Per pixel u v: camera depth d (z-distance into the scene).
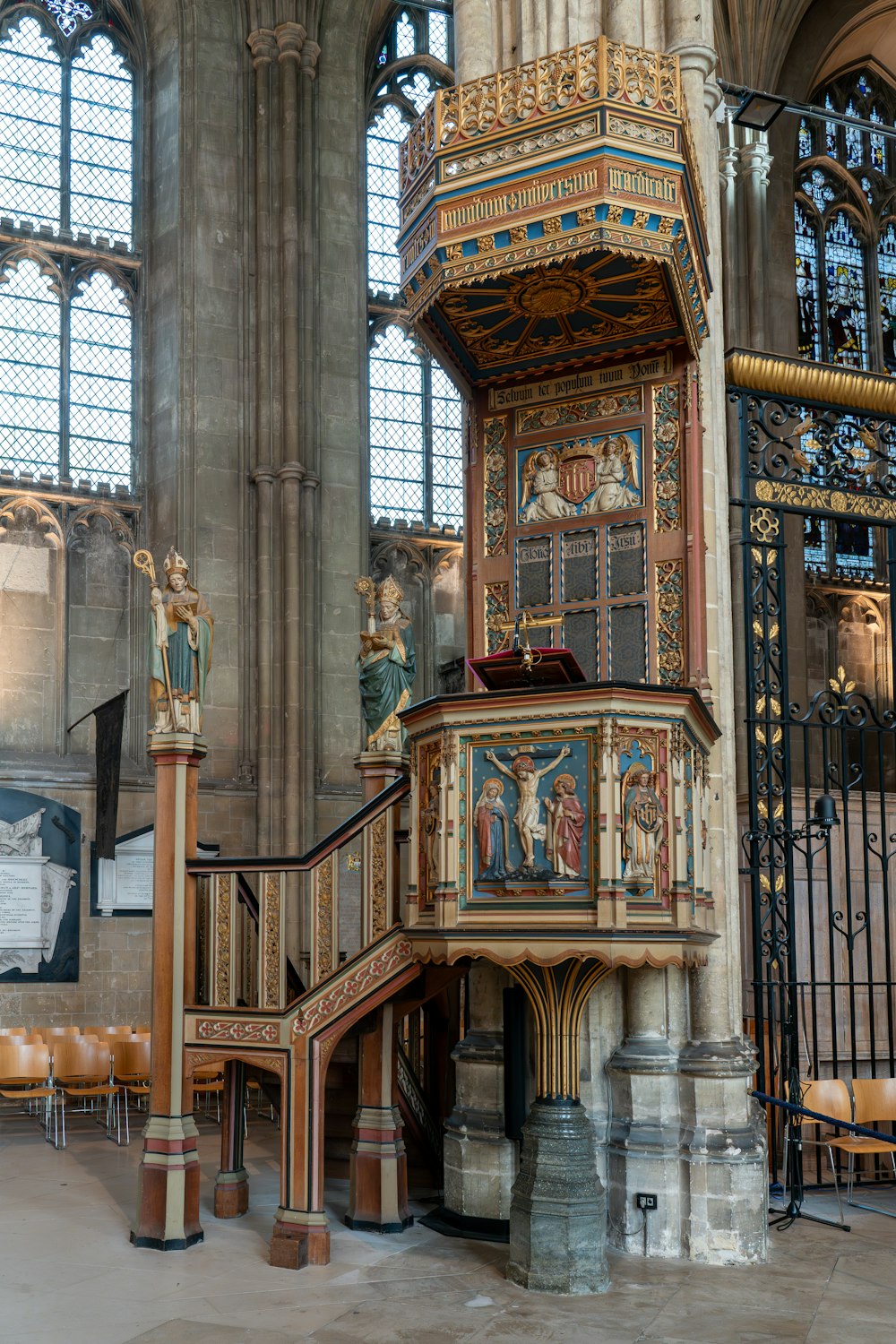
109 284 22.06
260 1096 17.05
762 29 25.08
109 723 18.80
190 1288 7.26
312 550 21.11
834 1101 9.98
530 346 9.26
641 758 7.06
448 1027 10.41
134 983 19.28
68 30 22.44
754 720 10.38
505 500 9.66
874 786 25.55
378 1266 7.72
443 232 8.00
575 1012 7.50
